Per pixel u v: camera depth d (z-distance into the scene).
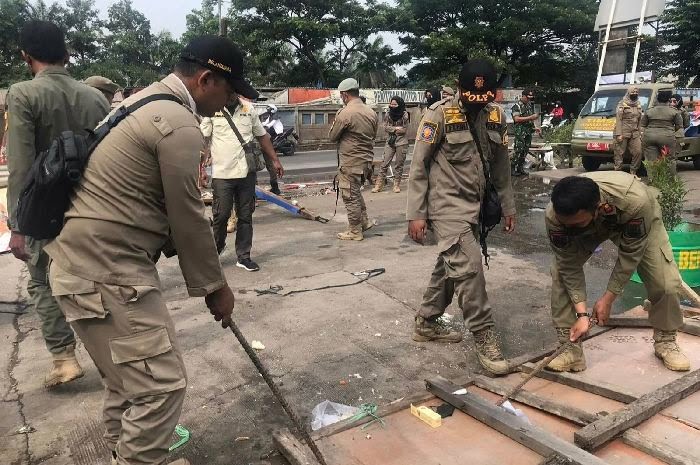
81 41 45.12
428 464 2.43
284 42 35.50
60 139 1.93
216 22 34.91
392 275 5.27
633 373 3.21
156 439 2.01
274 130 18.95
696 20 33.59
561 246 3.02
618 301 4.59
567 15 35.03
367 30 36.56
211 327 4.14
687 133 12.66
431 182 3.48
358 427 2.72
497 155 3.60
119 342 1.93
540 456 2.43
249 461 2.62
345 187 6.53
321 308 4.48
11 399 3.19
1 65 37.81
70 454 2.68
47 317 3.20
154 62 48.22
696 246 4.64
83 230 1.90
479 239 3.62
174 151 1.89
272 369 3.51
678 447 2.45
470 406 2.75
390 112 10.05
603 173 2.96
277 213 8.43
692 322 3.72
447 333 3.86
